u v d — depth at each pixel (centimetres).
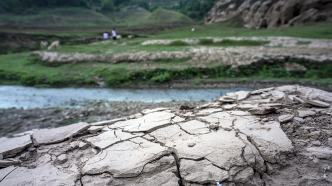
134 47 1948
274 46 1656
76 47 1970
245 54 1430
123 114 726
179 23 5344
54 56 1583
